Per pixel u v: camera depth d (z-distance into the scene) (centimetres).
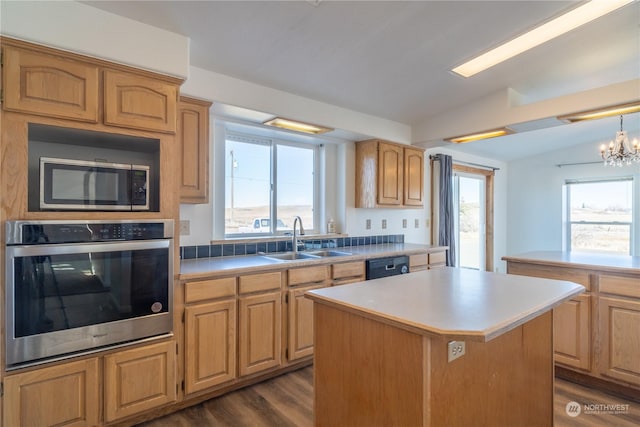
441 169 447
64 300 172
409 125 392
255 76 260
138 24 193
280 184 355
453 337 113
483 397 147
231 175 319
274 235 348
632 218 475
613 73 286
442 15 204
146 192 199
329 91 294
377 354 139
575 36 231
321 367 165
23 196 163
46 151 173
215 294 224
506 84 304
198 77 243
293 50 231
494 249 570
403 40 227
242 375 237
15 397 160
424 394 123
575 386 246
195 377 216
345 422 152
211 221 287
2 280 158
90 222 178
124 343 189
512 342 162
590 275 242
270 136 346
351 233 389
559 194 538
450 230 452
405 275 215
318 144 387
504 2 195
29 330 163
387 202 375
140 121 195
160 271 201
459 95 320
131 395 191
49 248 167
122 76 190
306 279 272
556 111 283
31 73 165
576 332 247
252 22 200
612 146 351
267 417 210
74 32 175
